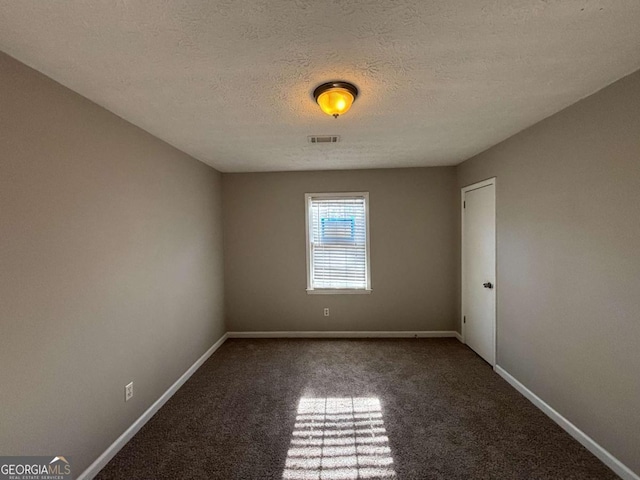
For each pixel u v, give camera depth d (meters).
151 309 2.31
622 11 1.08
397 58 1.37
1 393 1.26
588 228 1.82
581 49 1.32
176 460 1.83
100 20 1.08
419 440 1.97
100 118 1.81
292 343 3.75
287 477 1.69
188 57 1.33
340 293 3.92
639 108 1.51
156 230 2.40
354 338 3.89
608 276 1.70
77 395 1.62
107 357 1.84
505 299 2.71
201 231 3.26
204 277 3.32
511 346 2.63
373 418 2.21
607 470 1.69
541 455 1.81
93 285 1.74
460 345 3.58
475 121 2.20
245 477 1.69
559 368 2.07
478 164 3.15
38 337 1.41
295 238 3.93
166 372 2.51
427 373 2.90
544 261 2.20
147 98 1.73
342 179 3.87
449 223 3.81
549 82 1.63
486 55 1.36
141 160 2.21
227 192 3.93
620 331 1.64
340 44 1.26
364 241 3.92
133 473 1.73
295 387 2.68
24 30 1.12
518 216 2.49
